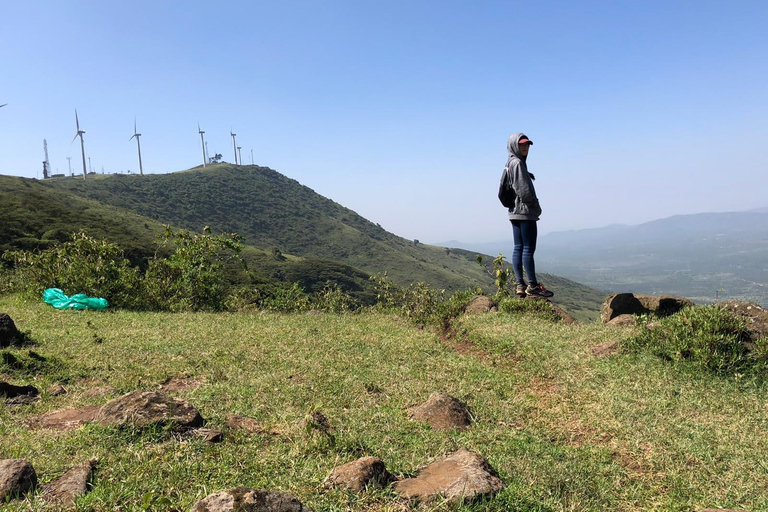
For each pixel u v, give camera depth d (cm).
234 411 533
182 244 1900
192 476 337
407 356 830
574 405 589
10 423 451
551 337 866
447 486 342
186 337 935
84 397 553
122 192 18688
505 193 930
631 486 401
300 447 409
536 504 341
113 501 296
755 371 626
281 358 792
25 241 4941
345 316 1362
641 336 764
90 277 1502
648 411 548
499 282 1309
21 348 798
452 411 542
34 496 295
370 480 337
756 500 369
